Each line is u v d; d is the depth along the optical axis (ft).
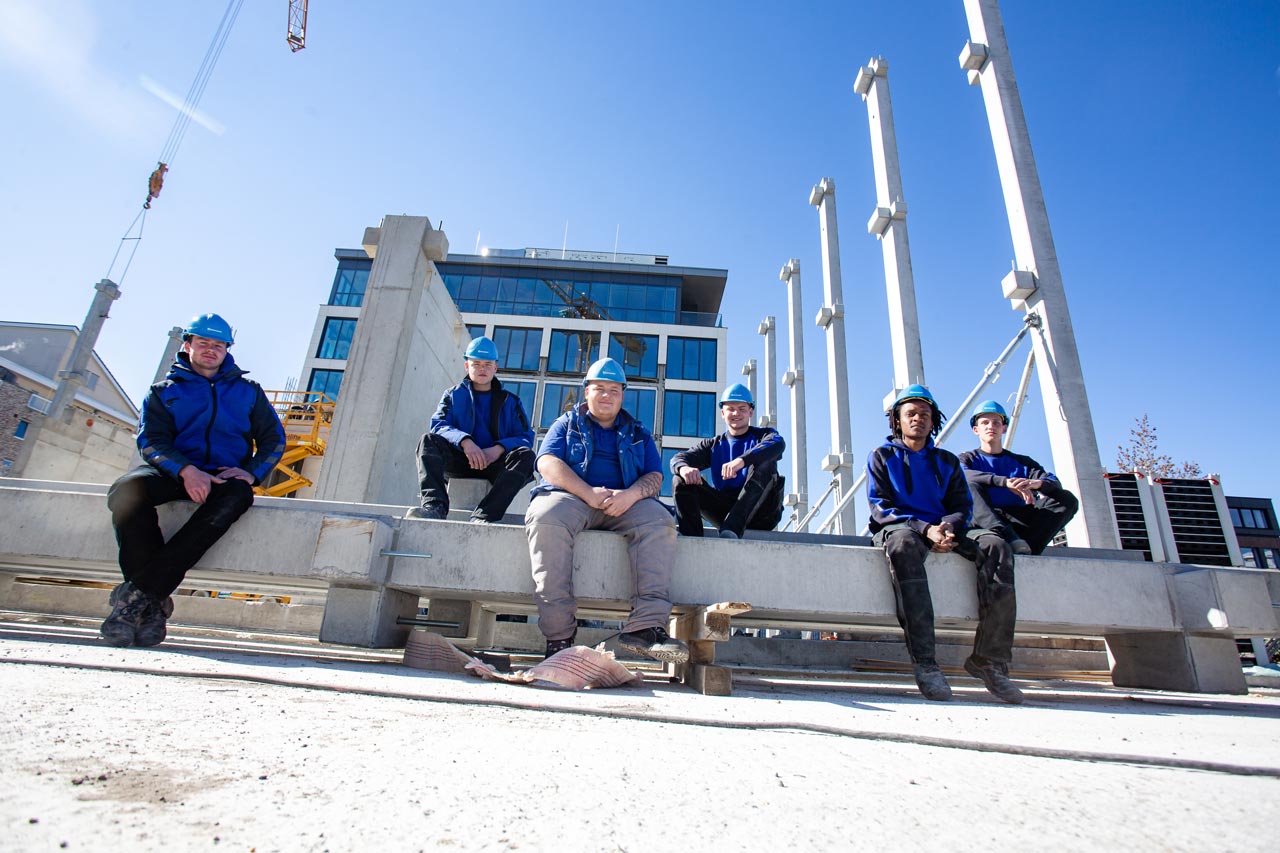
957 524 11.43
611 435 11.78
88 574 16.89
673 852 2.81
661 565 10.44
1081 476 19.33
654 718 6.29
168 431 11.07
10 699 4.84
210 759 3.78
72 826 2.63
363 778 3.64
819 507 37.93
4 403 94.32
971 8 25.88
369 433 20.18
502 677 8.52
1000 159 23.70
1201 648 12.42
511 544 11.21
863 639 24.44
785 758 4.83
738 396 15.90
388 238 23.08
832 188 38.63
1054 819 3.54
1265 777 4.82
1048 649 20.72
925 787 4.14
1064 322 20.90
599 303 139.23
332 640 10.96
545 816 3.20
